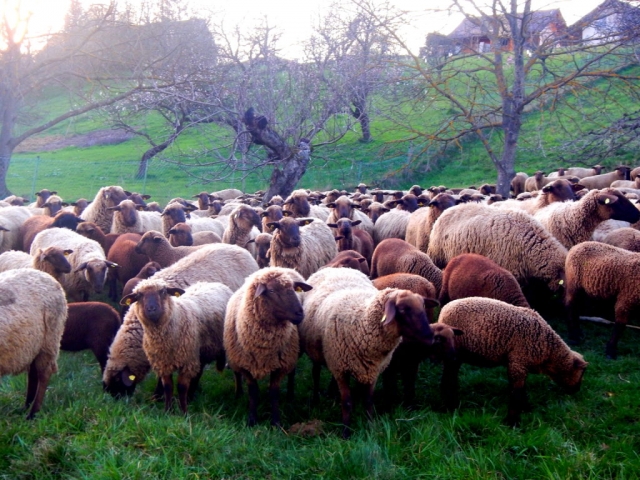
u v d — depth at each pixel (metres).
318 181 16.08
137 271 5.73
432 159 16.44
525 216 5.11
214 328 4.12
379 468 3.07
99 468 2.96
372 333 3.49
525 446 3.31
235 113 10.23
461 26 13.64
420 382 4.25
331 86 11.52
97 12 13.66
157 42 13.83
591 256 4.53
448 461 3.15
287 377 4.32
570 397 3.85
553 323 5.09
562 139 14.68
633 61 9.93
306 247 5.68
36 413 3.61
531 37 10.02
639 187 9.38
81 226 6.37
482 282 4.45
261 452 3.26
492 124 10.06
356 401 4.00
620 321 4.37
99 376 4.39
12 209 7.75
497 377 4.21
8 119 14.28
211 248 5.05
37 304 3.67
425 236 6.33
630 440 3.35
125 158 20.73
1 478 2.98
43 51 15.15
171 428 3.36
